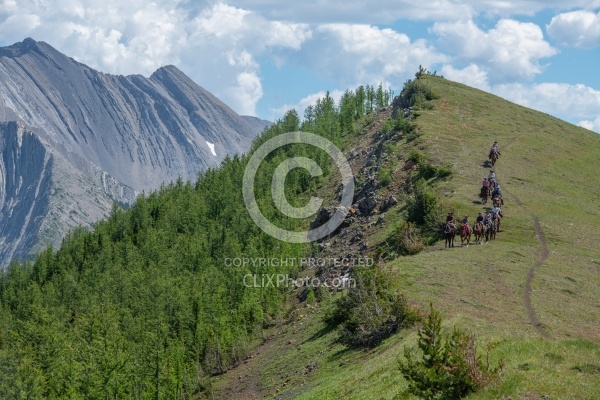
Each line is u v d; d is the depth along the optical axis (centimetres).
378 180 8169
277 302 6875
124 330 8081
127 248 11350
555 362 2386
